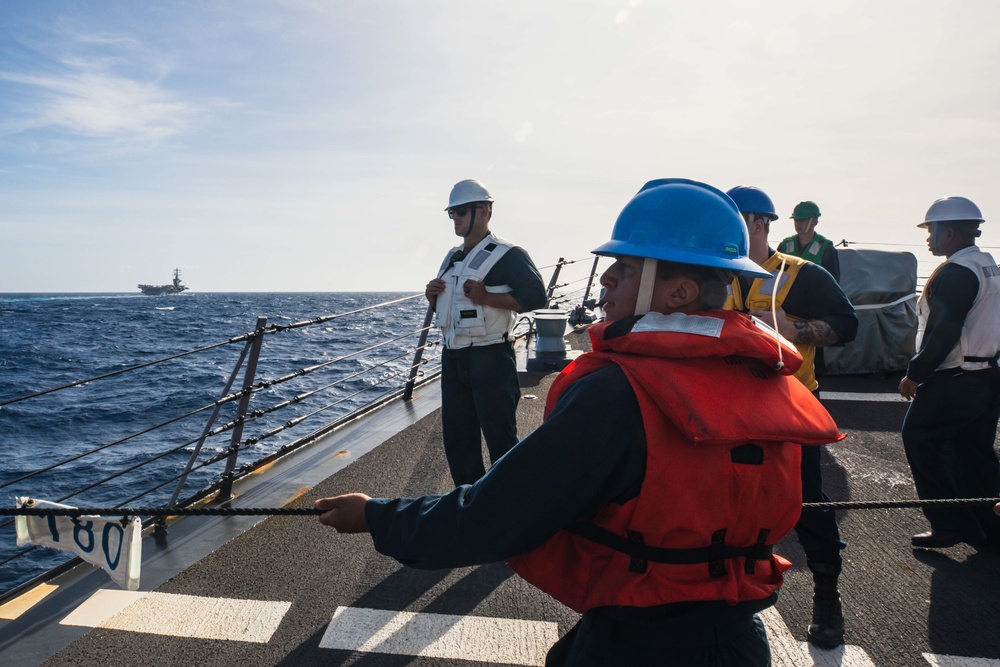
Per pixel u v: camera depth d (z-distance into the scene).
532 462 1.12
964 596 3.19
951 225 3.52
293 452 5.44
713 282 1.27
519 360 9.36
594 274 12.27
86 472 12.53
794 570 3.46
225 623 2.91
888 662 2.67
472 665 2.64
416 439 5.76
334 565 3.46
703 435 1.09
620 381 1.16
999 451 5.37
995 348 3.48
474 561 1.19
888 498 4.50
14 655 2.67
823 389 7.79
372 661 2.66
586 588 1.25
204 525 3.97
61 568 3.38
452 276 3.89
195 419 17.66
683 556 1.18
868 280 8.22
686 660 1.21
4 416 18.80
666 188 1.33
